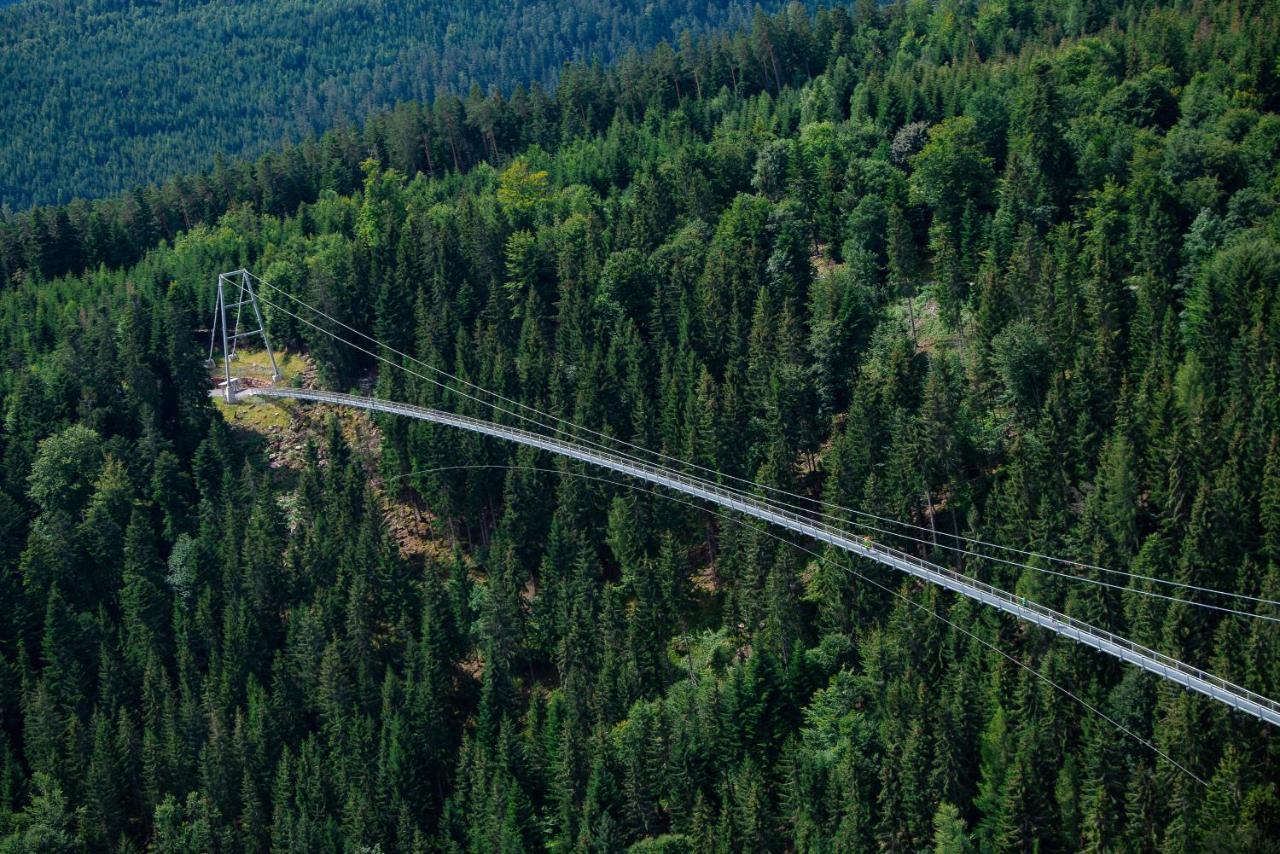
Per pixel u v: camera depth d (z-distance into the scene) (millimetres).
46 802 159375
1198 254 183125
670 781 150250
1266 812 131250
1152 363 163500
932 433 164375
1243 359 160125
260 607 182125
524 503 182250
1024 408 170125
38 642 181625
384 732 162875
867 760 144250
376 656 174875
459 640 175750
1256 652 137125
